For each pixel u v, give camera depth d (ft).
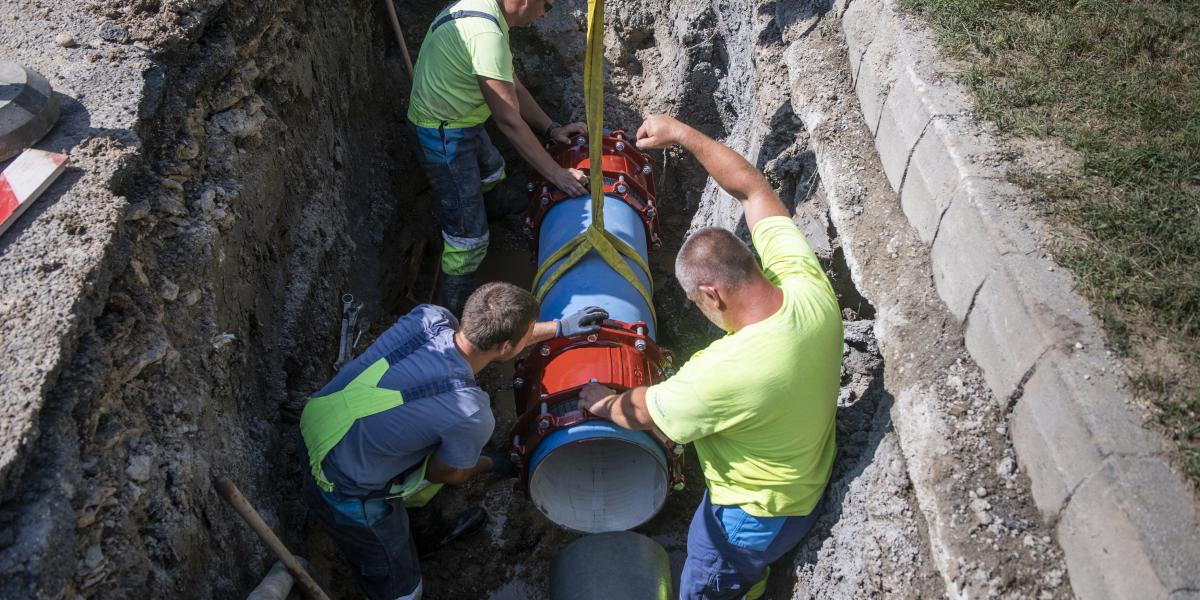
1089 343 8.88
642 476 12.78
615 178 15.64
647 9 19.60
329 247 14.80
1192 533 7.47
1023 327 9.34
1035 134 11.23
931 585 9.53
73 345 8.54
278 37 13.92
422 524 13.43
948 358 10.52
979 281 10.16
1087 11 12.92
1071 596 8.41
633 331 12.50
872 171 13.15
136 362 9.45
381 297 16.69
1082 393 8.49
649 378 12.32
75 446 8.18
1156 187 10.48
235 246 11.92
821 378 9.69
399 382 10.54
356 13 17.46
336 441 10.50
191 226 10.94
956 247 10.71
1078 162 10.84
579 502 12.59
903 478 10.25
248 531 10.79
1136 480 7.83
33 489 7.70
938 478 9.64
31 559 7.29
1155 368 8.69
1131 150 10.81
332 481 10.61
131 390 9.43
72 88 10.79
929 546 9.76
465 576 13.92
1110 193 10.44
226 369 11.14
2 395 7.93
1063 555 8.63
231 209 11.76
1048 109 11.60
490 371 17.08
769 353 9.36
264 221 12.94
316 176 14.99
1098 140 10.99
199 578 9.61
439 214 16.33
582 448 13.21
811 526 11.02
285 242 13.80
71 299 8.65
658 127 11.69
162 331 9.93
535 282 14.48
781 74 15.74
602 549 12.08
